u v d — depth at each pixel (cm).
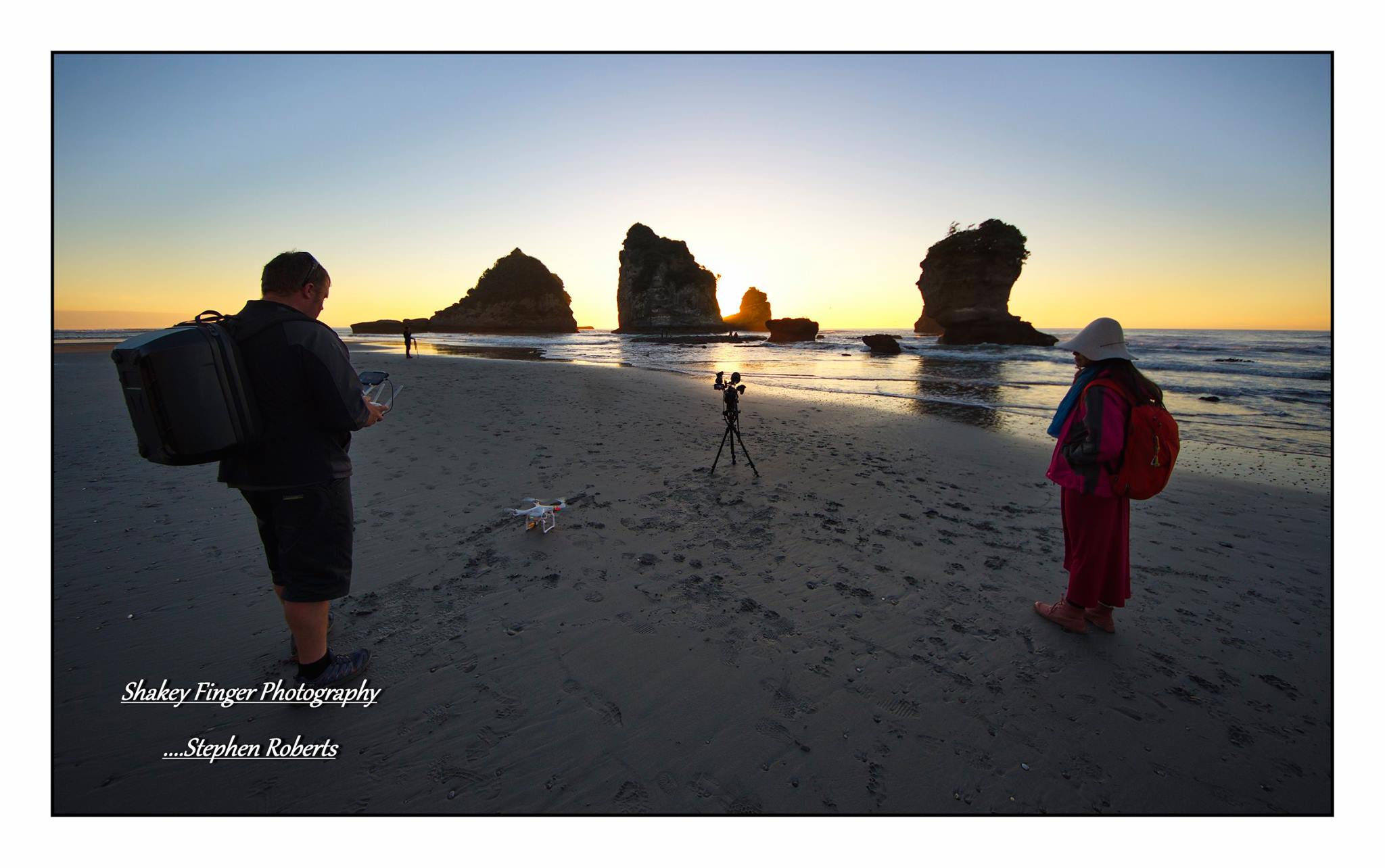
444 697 264
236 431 212
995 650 315
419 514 496
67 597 337
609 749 237
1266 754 242
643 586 378
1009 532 496
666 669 289
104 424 855
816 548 450
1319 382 1897
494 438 809
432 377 1650
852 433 956
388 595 355
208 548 411
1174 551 471
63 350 2483
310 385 229
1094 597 324
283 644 299
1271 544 490
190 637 302
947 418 1159
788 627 333
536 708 258
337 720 247
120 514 474
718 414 1100
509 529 467
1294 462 805
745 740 244
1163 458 292
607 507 530
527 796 214
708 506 544
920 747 242
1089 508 317
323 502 237
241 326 223
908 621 343
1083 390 314
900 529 495
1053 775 231
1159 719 262
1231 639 332
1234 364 2541
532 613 339
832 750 240
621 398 1295
